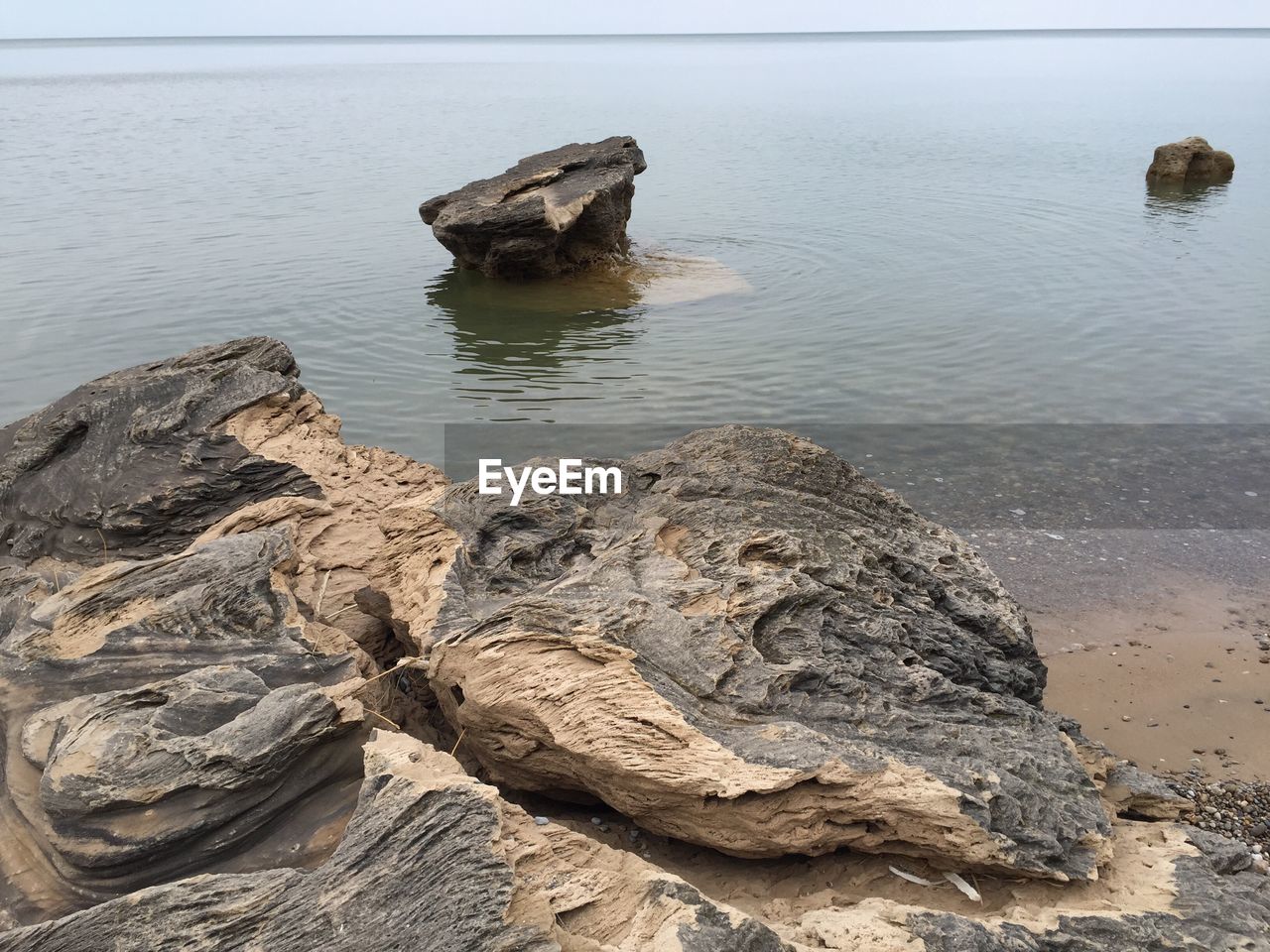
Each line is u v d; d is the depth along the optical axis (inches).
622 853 212.8
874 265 964.0
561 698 241.1
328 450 369.1
